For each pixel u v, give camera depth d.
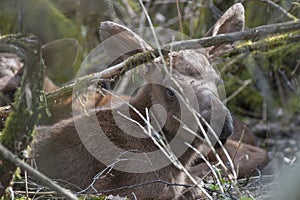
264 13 14.48
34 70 8.13
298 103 15.45
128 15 15.54
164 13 17.08
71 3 13.48
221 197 9.98
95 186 11.11
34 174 7.55
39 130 11.47
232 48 11.38
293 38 12.01
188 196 11.21
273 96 15.55
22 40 8.06
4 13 13.34
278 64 14.80
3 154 7.49
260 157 13.00
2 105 11.86
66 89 9.83
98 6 13.90
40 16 9.05
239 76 15.93
